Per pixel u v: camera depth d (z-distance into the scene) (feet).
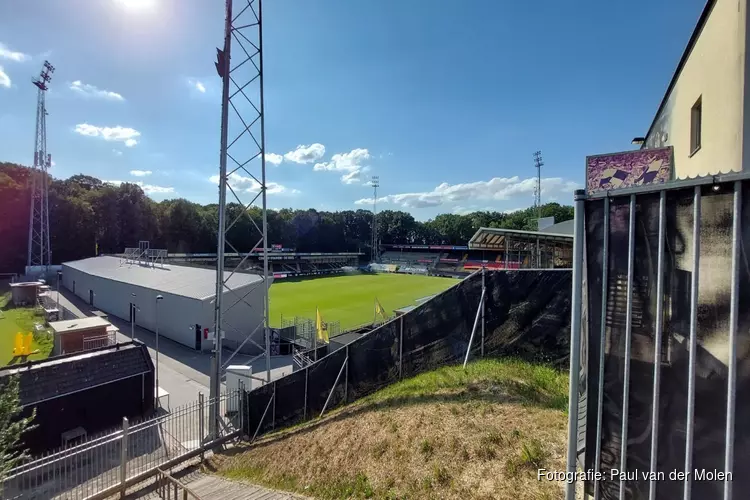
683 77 29.89
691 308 8.17
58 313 94.53
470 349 24.12
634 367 9.11
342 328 88.02
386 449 19.52
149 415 47.91
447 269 264.11
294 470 23.18
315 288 166.91
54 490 30.78
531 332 22.29
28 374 40.22
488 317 23.70
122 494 30.09
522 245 87.66
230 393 41.83
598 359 9.77
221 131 38.73
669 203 8.57
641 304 9.01
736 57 17.85
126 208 214.07
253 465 28.19
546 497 13.02
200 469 32.81
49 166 165.99
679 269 8.46
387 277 220.02
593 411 9.87
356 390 29.27
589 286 9.89
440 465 16.57
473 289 24.45
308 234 319.06
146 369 47.98
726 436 7.70
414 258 319.06
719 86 20.40
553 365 21.39
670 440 8.57
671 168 34.17
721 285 7.82
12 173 200.44
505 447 16.16
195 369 64.54
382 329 28.35
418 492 15.76
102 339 63.26
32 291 118.52
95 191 211.20
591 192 9.77
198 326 74.59
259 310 81.10
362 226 357.82
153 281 95.86
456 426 18.56
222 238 39.29
